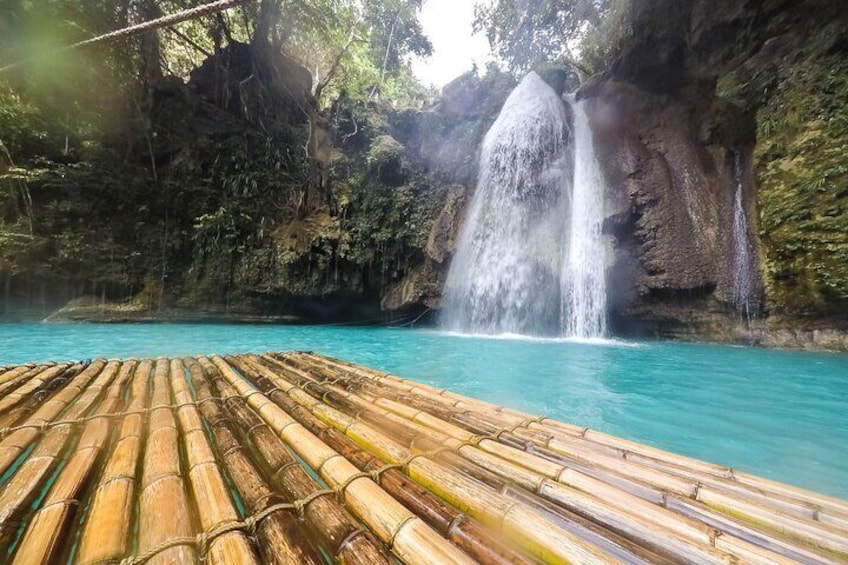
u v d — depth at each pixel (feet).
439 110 62.08
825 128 28.84
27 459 7.67
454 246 51.60
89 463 7.33
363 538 5.03
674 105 43.93
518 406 15.02
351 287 51.52
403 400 12.37
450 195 54.85
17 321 37.14
